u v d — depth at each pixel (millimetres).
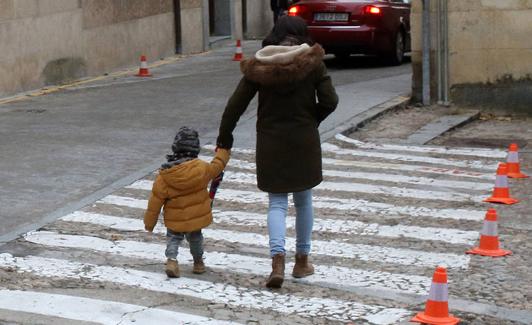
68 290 8828
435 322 7895
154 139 16469
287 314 8281
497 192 12633
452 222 11609
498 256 10117
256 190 13297
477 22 20859
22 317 8070
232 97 8977
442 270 7945
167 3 30453
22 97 21438
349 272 9562
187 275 9398
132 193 12953
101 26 25781
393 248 10477
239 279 9305
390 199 12789
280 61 8680
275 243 8914
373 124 18953
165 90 22391
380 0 26234
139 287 8953
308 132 8938
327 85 8930
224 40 35750
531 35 20641
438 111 20859
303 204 9180
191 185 9008
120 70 26953
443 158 15984
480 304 8562
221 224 11461
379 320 8109
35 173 13828
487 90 21094
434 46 21125
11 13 21312
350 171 14656
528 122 20453
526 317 8234
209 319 8102
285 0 37750
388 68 26703
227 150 9234
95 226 11234
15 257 9867
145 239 10758
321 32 25672
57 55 23484
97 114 19000
